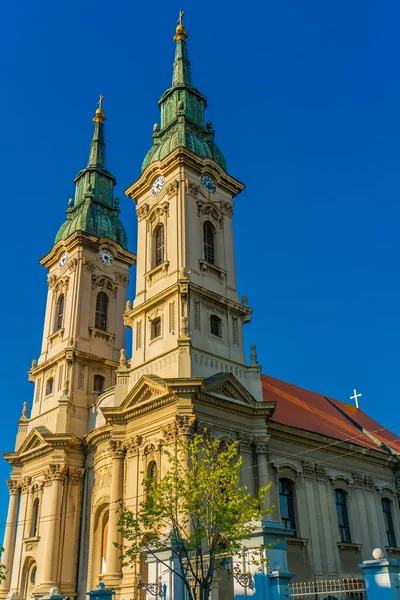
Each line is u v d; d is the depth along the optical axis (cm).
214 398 3922
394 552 5025
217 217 4884
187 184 4725
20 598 4588
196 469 2900
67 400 5025
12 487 5166
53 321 5697
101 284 5738
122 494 4022
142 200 5066
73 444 4844
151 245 4778
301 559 4178
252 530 2441
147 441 3984
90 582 4278
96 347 5444
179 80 5631
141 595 3534
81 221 5831
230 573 2480
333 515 4612
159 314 4403
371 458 5269
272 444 4400
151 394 4059
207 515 2572
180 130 5038
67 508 4672
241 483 3894
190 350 4044
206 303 4397
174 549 2512
